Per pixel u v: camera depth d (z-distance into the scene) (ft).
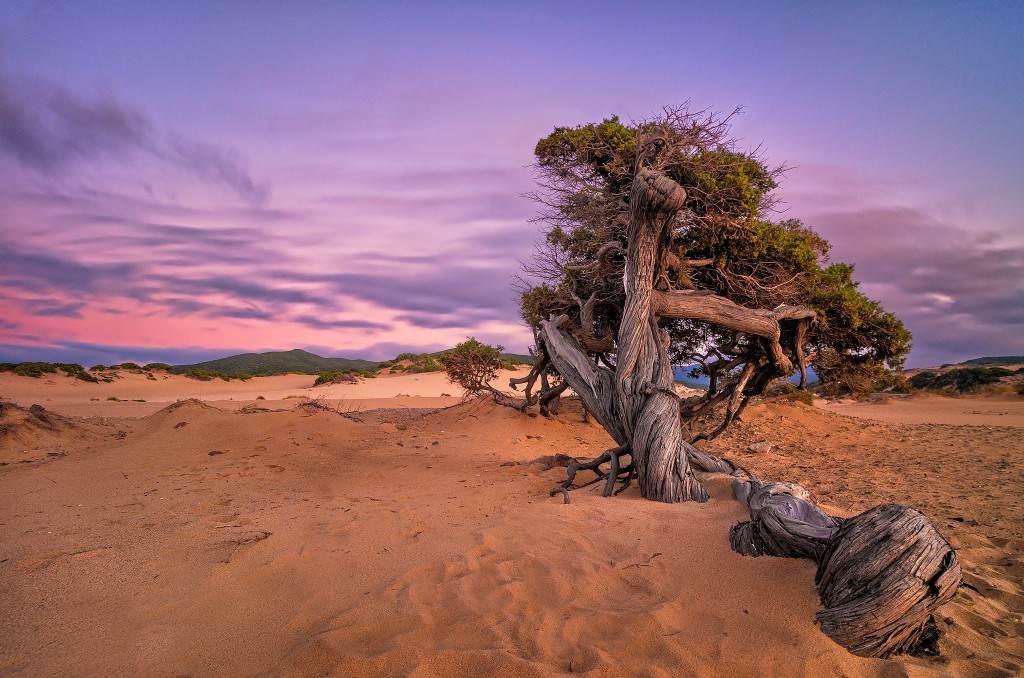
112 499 22.67
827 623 11.27
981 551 18.26
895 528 11.43
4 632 11.24
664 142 31.32
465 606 12.43
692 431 53.31
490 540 16.89
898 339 41.83
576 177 39.24
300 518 19.74
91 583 13.61
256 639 11.32
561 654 10.73
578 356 33.81
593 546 16.30
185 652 10.80
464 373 62.18
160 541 16.63
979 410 85.56
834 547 11.96
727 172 36.70
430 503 22.97
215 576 14.10
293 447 34.94
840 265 44.78
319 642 10.79
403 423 56.39
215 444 34.78
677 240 40.19
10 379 123.03
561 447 44.98
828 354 45.73
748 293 39.91
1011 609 13.58
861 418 66.39
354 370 174.19
